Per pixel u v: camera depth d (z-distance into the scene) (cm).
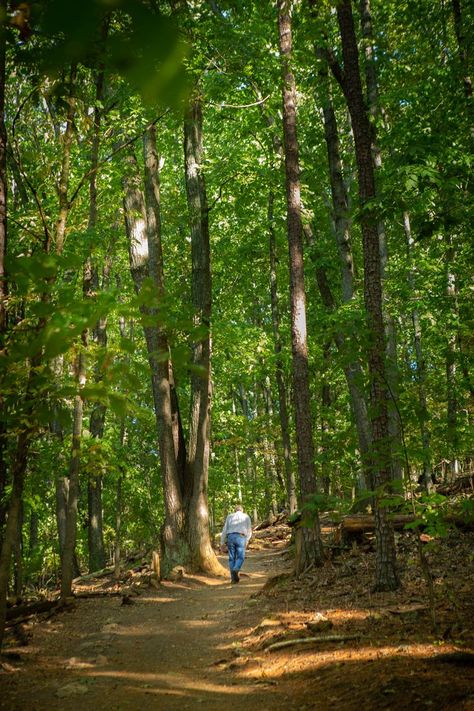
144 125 1228
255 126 1716
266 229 2067
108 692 499
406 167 809
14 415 354
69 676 557
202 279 1553
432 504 568
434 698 363
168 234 2162
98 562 1953
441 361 1800
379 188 1072
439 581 699
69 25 56
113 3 57
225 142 1934
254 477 3048
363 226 810
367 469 659
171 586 1240
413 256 1562
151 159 1474
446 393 1518
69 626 818
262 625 672
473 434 1033
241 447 2677
